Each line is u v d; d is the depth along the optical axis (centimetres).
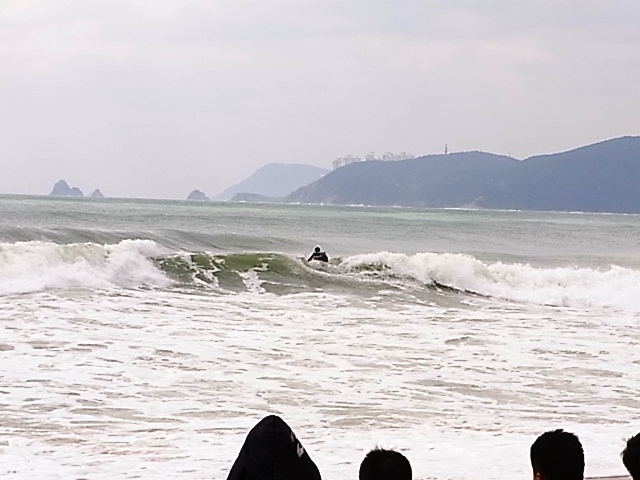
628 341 1497
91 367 1129
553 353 1360
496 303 2028
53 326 1401
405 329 1550
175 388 1042
